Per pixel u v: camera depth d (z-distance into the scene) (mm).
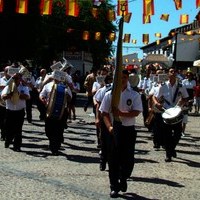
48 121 12398
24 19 39656
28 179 9492
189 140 16656
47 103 12453
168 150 12133
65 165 11148
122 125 8695
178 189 9180
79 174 10180
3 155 12219
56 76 12500
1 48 40156
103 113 8445
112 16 17938
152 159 12430
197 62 42500
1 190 8523
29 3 39250
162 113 12320
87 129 18828
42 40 48250
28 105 20000
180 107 12250
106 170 10688
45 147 13781
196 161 12336
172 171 10930
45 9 14562
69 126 19734
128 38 20469
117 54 8375
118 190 8422
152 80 16703
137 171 10781
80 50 55438
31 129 18031
